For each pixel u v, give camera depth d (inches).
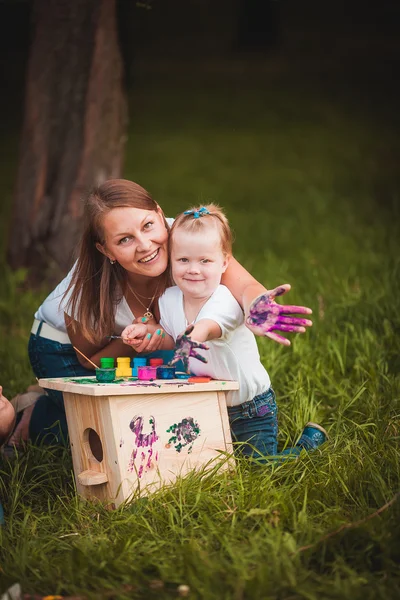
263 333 122.7
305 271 264.2
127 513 118.6
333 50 677.9
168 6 683.4
